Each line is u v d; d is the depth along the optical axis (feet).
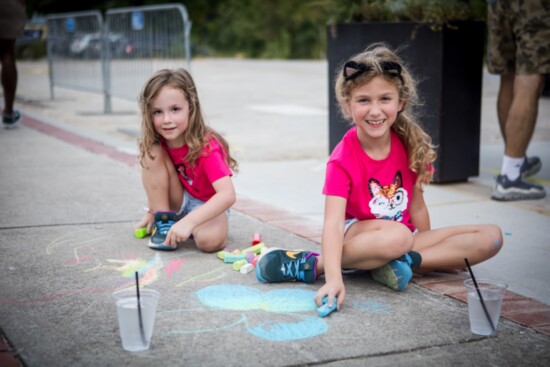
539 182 17.87
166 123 11.46
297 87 48.19
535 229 13.69
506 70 16.79
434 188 17.48
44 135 25.94
